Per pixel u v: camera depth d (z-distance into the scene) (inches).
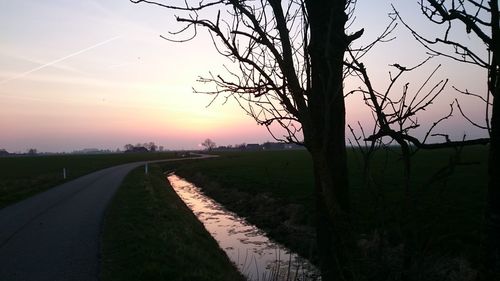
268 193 1142.3
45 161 3969.0
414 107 104.5
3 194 1045.2
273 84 117.6
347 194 135.9
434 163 1251.2
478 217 654.5
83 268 374.6
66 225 592.4
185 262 406.6
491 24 92.4
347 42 118.3
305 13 121.8
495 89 91.3
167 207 824.3
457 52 101.3
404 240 107.3
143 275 347.9
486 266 90.4
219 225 868.0
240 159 3511.3
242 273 510.9
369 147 109.7
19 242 484.7
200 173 2201.0
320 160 112.5
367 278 108.2
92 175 1833.2
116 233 521.7
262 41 115.0
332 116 130.6
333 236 125.5
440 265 111.2
